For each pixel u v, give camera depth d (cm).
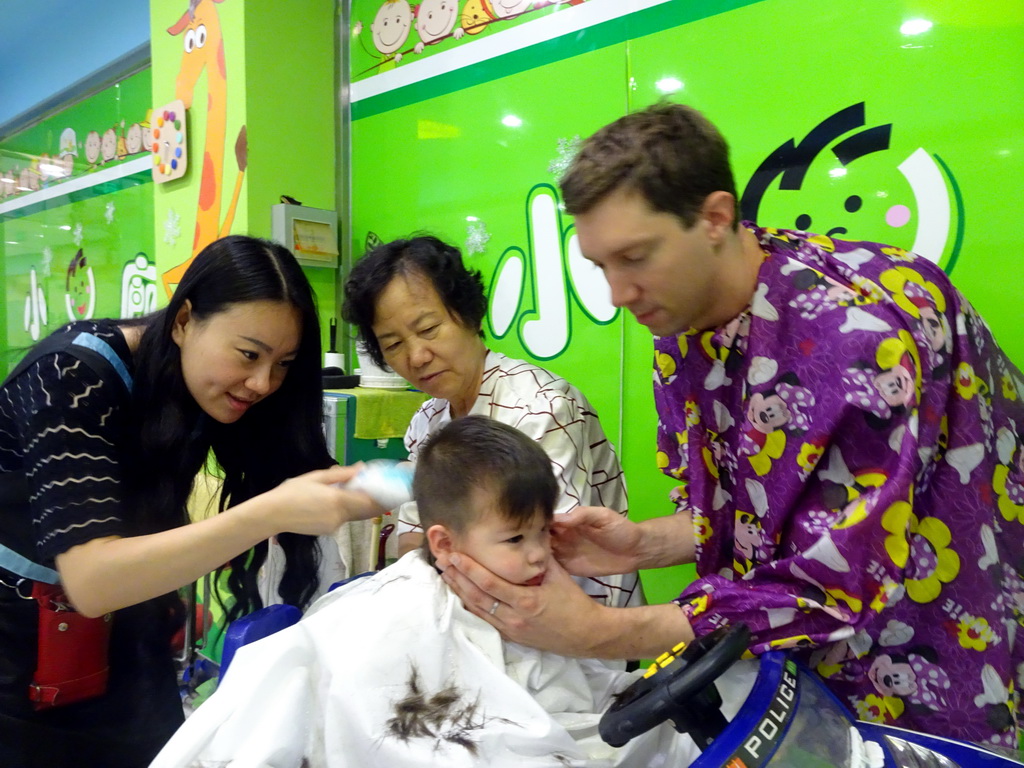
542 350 177
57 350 88
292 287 93
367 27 215
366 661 81
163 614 112
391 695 79
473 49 184
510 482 87
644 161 72
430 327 114
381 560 152
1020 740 80
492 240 186
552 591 83
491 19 179
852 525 71
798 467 76
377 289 113
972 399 77
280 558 145
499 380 119
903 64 118
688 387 92
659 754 80
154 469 97
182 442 98
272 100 214
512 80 176
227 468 117
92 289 343
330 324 228
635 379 158
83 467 83
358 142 223
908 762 63
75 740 101
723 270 80
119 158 308
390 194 214
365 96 218
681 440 97
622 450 162
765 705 62
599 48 158
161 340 92
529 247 177
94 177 327
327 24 225
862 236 125
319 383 110
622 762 79
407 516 139
